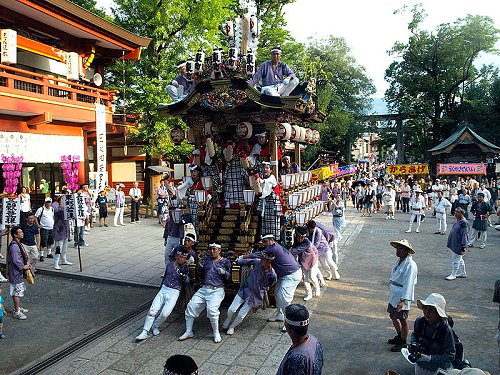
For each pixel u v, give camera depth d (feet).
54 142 60.90
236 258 27.76
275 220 29.73
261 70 31.58
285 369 11.34
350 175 115.14
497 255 44.78
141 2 68.59
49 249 44.98
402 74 141.49
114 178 104.01
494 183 78.84
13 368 21.25
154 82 69.46
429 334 15.96
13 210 35.96
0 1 51.29
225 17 74.28
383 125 148.25
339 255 45.44
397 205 90.38
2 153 51.93
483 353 21.77
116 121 77.30
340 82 131.54
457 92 141.28
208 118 31.81
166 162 92.12
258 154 31.30
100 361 21.48
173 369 9.86
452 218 74.43
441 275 36.78
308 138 37.88
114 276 36.91
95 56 72.38
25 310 28.86
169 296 24.77
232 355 21.98
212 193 31.65
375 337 24.17
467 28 127.85
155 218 72.84
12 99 50.44
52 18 56.95
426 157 141.38
